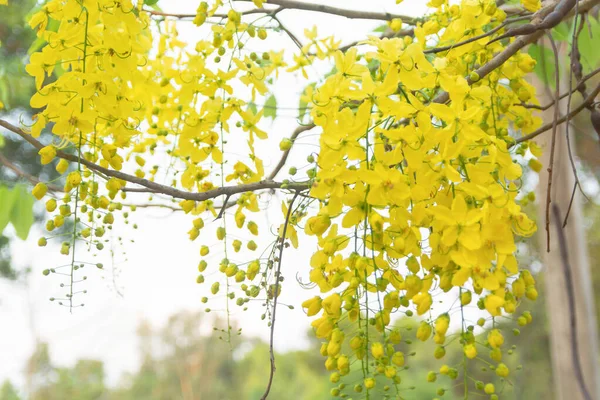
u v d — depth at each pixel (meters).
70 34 1.28
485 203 1.17
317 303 1.23
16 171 1.60
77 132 1.30
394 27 1.50
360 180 1.20
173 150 1.49
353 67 1.22
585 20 1.52
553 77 1.73
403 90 1.22
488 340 1.20
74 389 8.39
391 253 1.22
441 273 1.21
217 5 1.40
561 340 2.24
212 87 1.40
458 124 1.19
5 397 7.83
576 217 2.19
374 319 1.22
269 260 1.31
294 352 9.61
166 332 8.66
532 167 1.46
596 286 5.12
